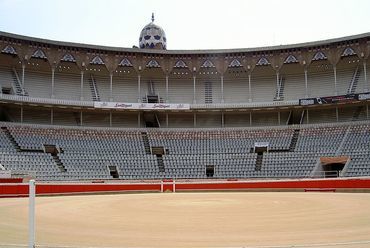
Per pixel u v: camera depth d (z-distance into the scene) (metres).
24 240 12.56
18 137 49.69
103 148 52.28
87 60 56.16
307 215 18.08
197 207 22.38
